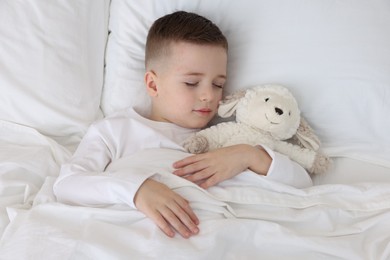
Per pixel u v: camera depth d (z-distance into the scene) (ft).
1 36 3.56
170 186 2.88
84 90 3.71
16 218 2.79
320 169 3.29
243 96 3.41
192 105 3.39
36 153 3.40
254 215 2.85
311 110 3.49
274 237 2.69
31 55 3.59
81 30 3.76
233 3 3.62
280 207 2.91
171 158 3.13
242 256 2.63
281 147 3.32
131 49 3.84
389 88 3.31
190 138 3.33
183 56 3.35
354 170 3.32
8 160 3.28
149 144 3.34
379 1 3.37
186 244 2.58
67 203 2.99
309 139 3.32
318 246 2.66
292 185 3.07
